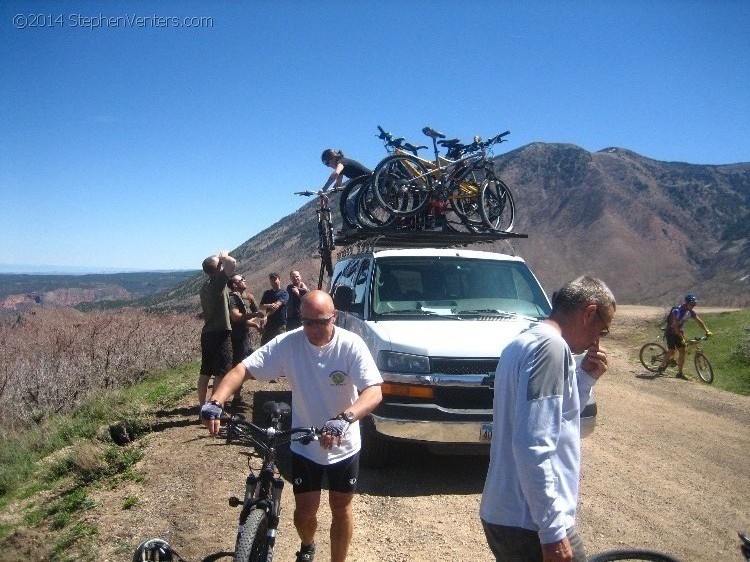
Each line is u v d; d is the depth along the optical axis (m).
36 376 10.64
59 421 9.48
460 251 7.54
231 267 7.70
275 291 10.83
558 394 2.60
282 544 4.80
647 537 5.31
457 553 4.74
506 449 2.72
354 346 3.81
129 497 5.59
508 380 2.72
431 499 5.74
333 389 3.81
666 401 11.71
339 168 9.73
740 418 10.46
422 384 5.77
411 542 4.90
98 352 12.39
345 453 3.83
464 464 6.68
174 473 6.08
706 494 6.43
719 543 5.27
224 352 7.80
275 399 9.23
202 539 4.69
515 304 7.05
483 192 9.02
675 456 7.79
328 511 5.50
